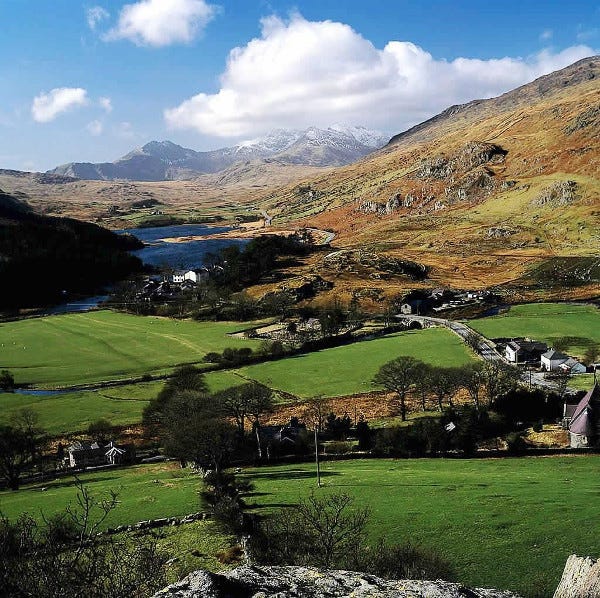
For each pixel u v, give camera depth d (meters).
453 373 113.62
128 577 18.38
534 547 44.53
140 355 174.00
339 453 88.56
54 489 77.75
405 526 50.66
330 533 37.12
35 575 15.98
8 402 133.62
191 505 59.81
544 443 88.81
